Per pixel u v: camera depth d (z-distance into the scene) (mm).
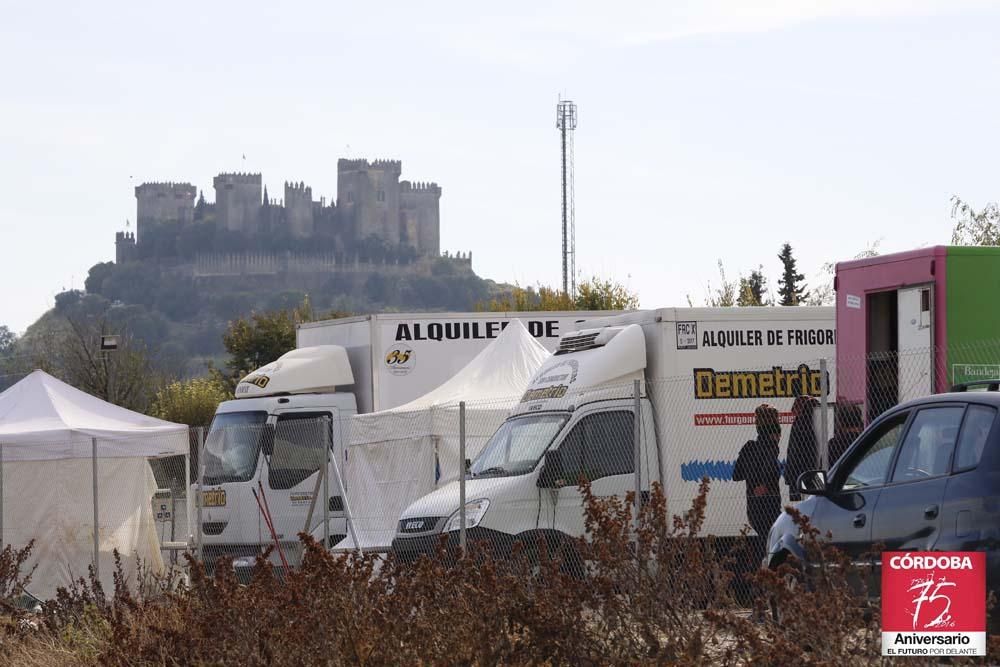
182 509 51875
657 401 38375
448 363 54406
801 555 23531
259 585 23359
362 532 45219
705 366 38688
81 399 50469
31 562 46406
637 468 32688
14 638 31234
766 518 34562
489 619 20344
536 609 20312
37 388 49906
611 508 23312
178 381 124312
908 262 31781
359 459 46375
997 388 22219
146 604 29719
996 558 18891
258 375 53875
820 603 17641
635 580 20281
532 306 114812
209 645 22797
